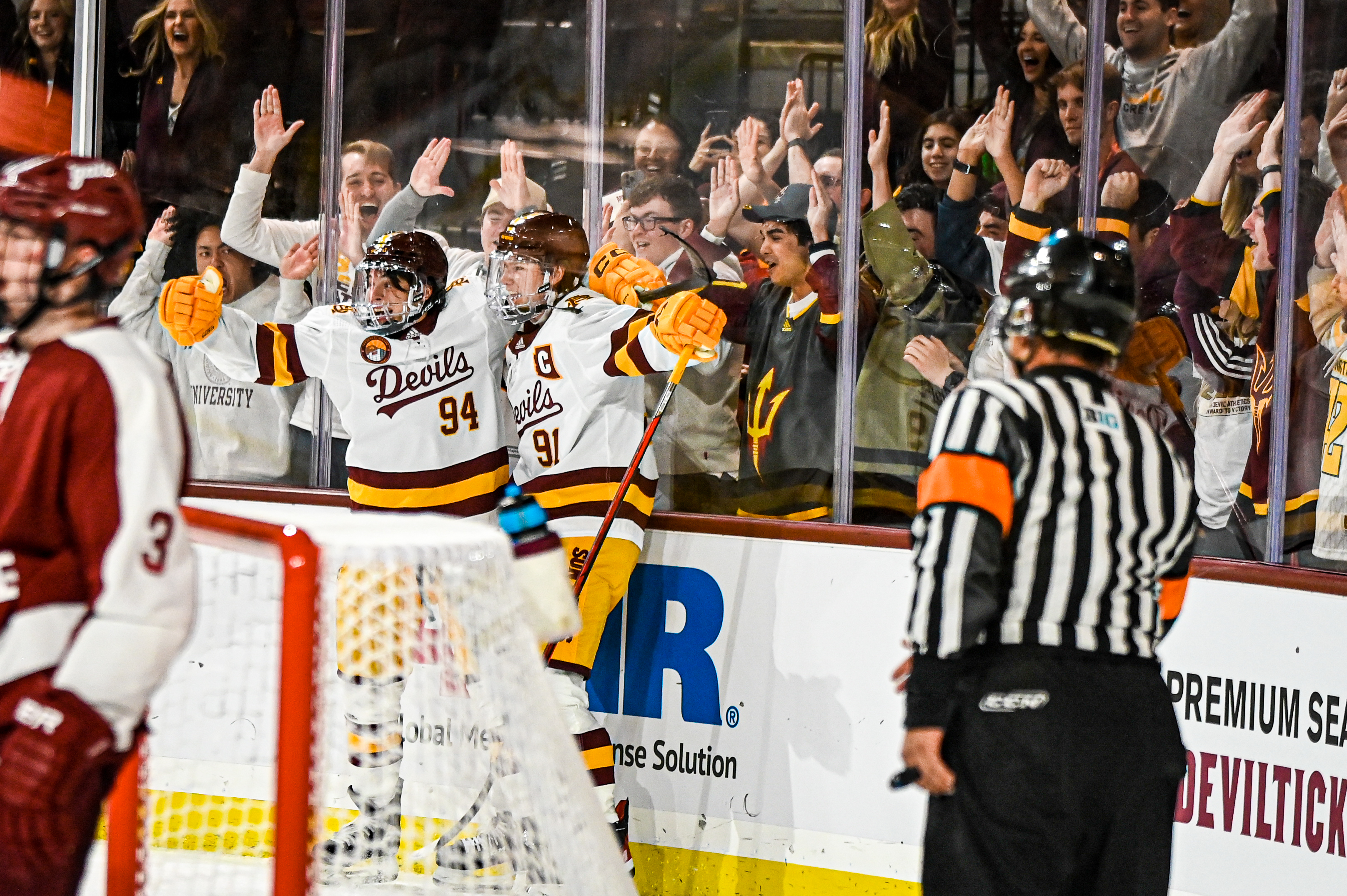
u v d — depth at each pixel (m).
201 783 10.29
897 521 14.08
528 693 7.24
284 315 16.86
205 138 16.77
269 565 10.10
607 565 13.06
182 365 16.84
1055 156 13.20
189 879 9.94
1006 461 7.33
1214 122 12.16
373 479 14.00
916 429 13.95
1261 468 11.85
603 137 15.29
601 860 7.65
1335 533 11.12
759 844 12.91
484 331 13.98
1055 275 7.74
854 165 14.03
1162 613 8.08
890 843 12.16
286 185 16.62
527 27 15.45
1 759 5.46
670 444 14.92
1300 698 10.03
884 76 13.80
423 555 6.56
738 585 13.12
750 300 14.70
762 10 14.30
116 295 16.98
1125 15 12.58
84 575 5.79
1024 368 8.02
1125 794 7.31
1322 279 11.35
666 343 12.50
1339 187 11.21
